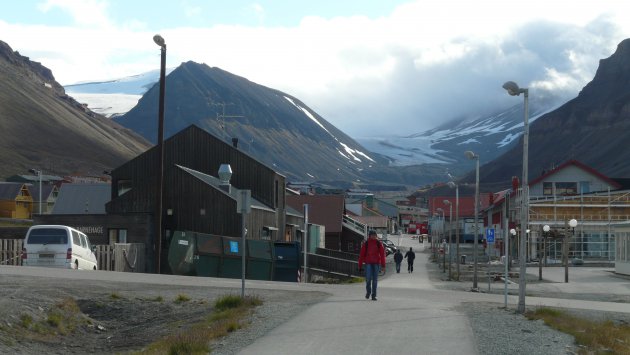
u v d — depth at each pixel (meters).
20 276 24.05
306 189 155.62
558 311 20.45
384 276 52.88
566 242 44.16
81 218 46.53
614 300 32.00
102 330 18.77
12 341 16.27
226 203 47.97
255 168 56.94
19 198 120.06
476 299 25.09
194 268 37.50
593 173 82.25
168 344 15.23
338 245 82.38
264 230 53.84
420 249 110.06
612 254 68.38
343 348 13.80
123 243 43.59
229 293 22.78
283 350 13.77
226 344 14.79
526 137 21.72
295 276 42.53
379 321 17.11
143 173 57.72
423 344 14.16
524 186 21.45
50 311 18.69
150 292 22.42
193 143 57.44
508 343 14.86
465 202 133.25
